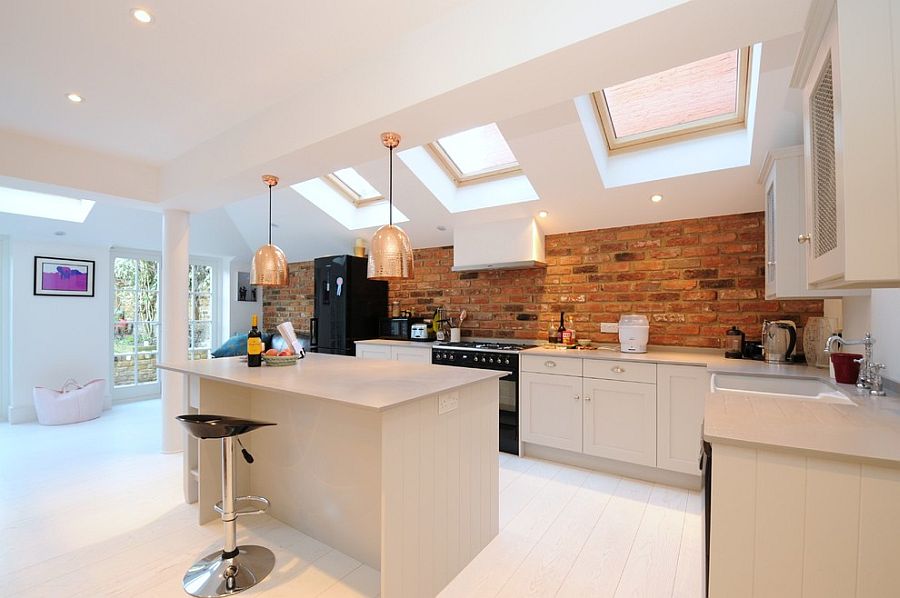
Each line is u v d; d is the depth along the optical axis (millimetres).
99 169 3146
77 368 4840
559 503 2760
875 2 1073
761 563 1199
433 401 1925
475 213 4070
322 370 2504
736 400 1751
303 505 2412
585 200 3500
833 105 1184
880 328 2006
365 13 1724
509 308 4383
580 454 3393
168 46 1920
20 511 2588
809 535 1152
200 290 6141
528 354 3566
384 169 3699
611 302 3807
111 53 1972
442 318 4801
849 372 2004
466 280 4699
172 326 3646
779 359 2848
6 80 2191
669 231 3557
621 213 3582
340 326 4902
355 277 4926
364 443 2143
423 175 3797
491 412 2354
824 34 1251
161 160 3307
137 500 2746
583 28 1441
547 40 1514
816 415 1482
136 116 2602
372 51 1979
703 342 3398
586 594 1903
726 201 3195
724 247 3342
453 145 3693
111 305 5184
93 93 2330
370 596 1880
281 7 1673
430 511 1900
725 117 2840
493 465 2359
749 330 3238
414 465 1818
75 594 1854
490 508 2324
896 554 1075
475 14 1679
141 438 4000
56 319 4691
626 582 1983
